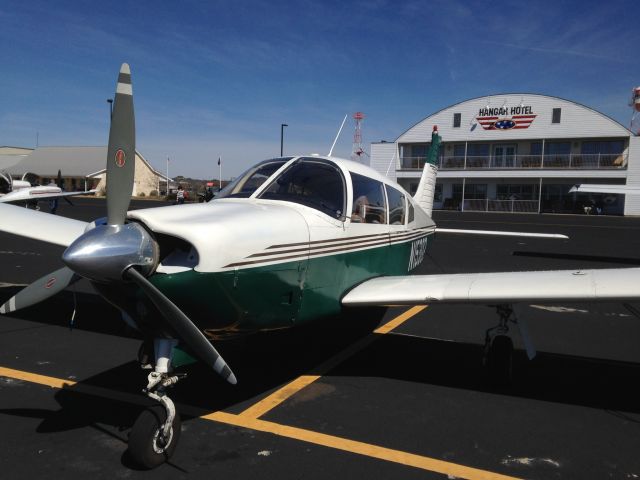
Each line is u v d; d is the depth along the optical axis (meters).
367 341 4.87
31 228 5.03
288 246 3.11
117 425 3.02
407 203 5.34
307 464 2.61
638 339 5.11
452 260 11.39
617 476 2.56
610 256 12.52
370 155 43.19
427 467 2.61
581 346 4.85
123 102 2.55
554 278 3.50
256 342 4.75
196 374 3.87
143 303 2.60
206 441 2.84
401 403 3.41
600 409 3.38
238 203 3.37
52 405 3.28
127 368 3.97
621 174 34.97
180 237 2.54
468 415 3.24
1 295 6.31
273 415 3.19
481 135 39.34
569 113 36.44
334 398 3.47
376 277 4.51
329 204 3.75
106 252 2.37
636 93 34.31
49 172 54.31
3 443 2.78
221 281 2.65
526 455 2.75
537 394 3.62
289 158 3.95
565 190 37.72
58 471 2.51
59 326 5.13
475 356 4.47
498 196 39.69
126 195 2.56
